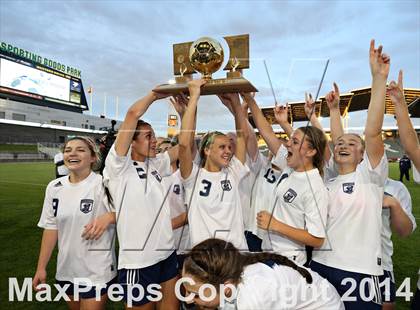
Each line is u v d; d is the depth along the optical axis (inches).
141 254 62.9
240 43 52.9
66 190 69.0
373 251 59.3
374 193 61.0
